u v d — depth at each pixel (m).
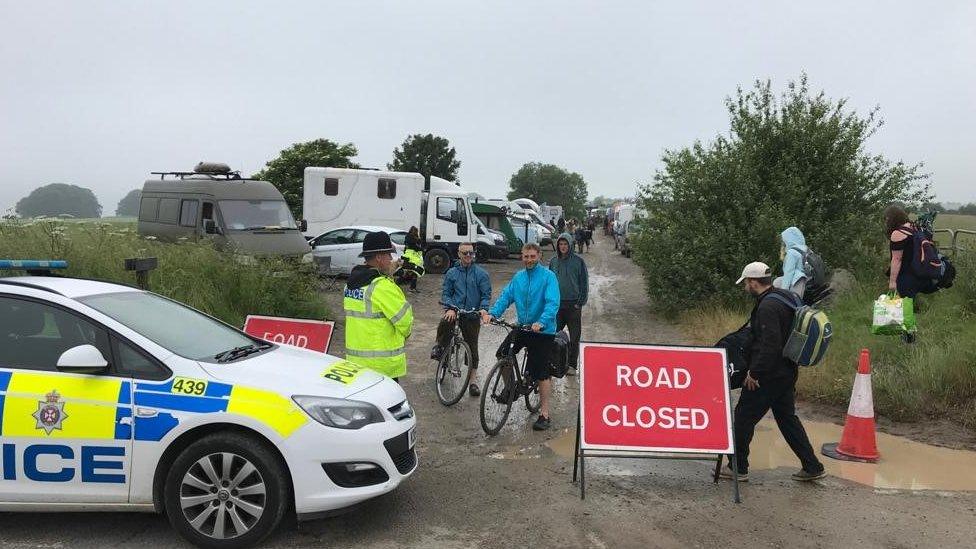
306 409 4.12
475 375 8.55
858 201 13.34
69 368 3.96
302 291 12.13
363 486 4.21
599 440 5.12
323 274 16.28
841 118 13.54
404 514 4.66
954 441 6.27
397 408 4.62
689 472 5.62
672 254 13.60
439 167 71.00
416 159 70.81
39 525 4.38
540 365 6.76
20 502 4.07
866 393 5.92
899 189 13.19
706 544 4.25
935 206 13.17
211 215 15.70
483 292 8.44
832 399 7.57
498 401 6.61
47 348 4.21
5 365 4.16
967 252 10.48
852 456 5.89
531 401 7.75
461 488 5.17
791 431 5.34
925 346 7.68
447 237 23.20
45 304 4.30
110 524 4.41
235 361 4.46
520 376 6.78
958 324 8.52
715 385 5.26
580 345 5.32
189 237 15.74
